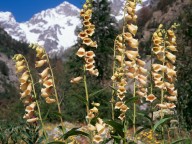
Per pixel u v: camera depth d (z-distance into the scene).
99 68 6.22
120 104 1.06
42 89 1.10
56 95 1.10
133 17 1.16
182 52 3.73
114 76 1.12
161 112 1.14
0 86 25.30
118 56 1.15
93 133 1.04
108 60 6.37
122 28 1.19
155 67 1.14
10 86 26.42
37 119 1.12
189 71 3.37
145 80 1.14
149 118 1.11
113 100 1.12
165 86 1.15
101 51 6.11
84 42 1.09
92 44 1.09
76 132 1.01
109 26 7.11
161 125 1.15
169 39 1.18
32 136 1.42
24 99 1.14
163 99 1.16
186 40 3.98
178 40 3.94
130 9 1.15
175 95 1.16
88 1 1.12
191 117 2.27
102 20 7.14
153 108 1.12
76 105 4.98
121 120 1.07
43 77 1.11
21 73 1.17
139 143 1.52
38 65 1.11
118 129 1.02
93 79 5.82
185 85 3.02
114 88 1.09
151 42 1.17
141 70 1.15
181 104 2.16
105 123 1.04
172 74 1.16
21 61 1.13
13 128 1.74
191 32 4.00
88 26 1.10
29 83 1.13
